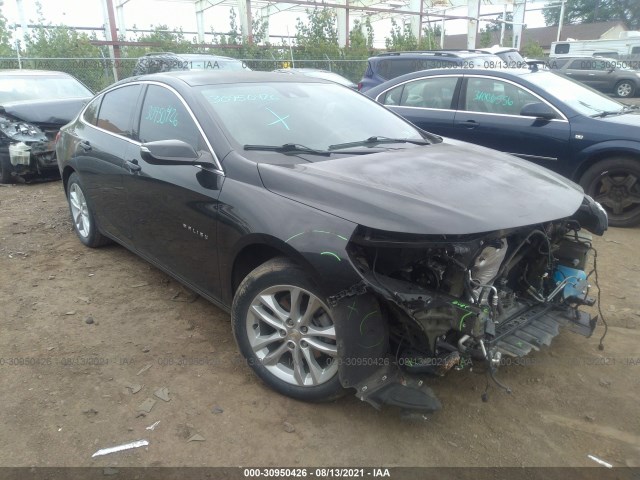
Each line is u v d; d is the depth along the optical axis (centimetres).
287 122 357
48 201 696
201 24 2569
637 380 314
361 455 256
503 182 300
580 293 331
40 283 439
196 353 338
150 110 392
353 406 289
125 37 2284
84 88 938
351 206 259
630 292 429
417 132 413
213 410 285
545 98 609
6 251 511
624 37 3098
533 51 3162
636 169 560
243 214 291
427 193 271
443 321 245
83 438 266
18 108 780
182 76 387
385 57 999
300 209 270
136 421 278
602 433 272
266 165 301
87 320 375
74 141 485
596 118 584
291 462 252
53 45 1673
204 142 332
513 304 316
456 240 245
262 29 2380
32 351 340
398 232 244
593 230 334
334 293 251
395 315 255
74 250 513
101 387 304
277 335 289
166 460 253
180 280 374
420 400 251
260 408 287
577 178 601
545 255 319
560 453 258
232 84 380
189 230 337
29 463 250
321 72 1547
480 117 649
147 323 375
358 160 318
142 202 383
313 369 278
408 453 258
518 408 290
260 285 285
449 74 684
